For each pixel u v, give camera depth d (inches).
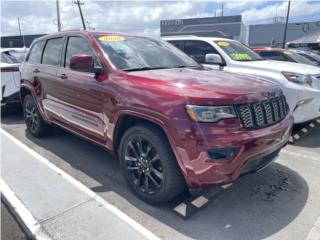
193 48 255.0
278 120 117.9
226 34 2252.7
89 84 135.8
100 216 104.1
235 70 221.6
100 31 155.7
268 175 143.0
